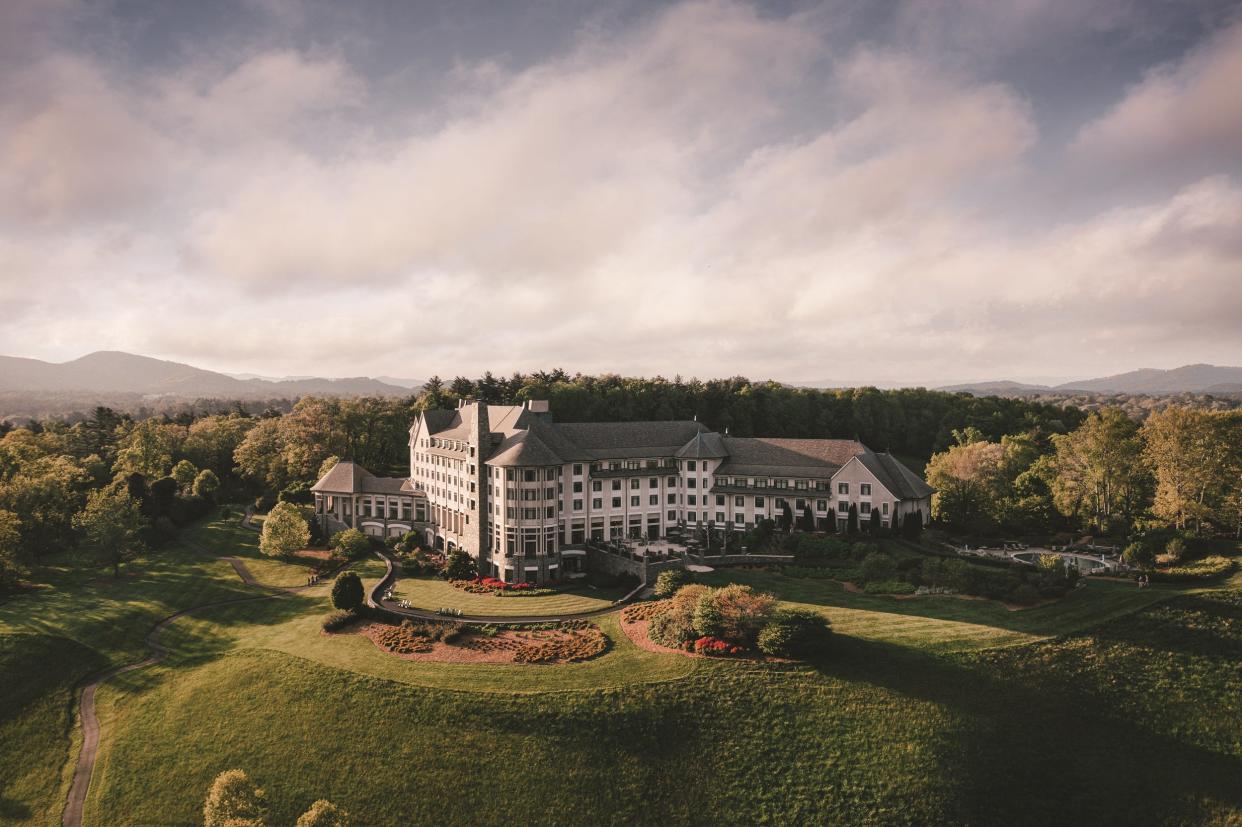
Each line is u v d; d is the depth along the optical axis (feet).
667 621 239.30
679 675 212.64
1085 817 176.04
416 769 187.32
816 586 282.97
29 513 345.72
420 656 229.66
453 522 365.20
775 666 215.10
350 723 201.26
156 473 504.43
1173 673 213.25
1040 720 196.95
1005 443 476.13
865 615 247.09
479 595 291.58
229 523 433.48
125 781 192.13
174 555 369.91
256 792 163.53
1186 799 179.63
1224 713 200.64
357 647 238.48
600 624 252.01
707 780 183.83
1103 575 279.90
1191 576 263.90
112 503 336.08
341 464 424.05
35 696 224.12
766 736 193.88
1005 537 354.95
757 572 302.86
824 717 198.39
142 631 270.46
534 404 371.56
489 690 208.23
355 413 554.87
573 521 352.69
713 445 384.47
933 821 174.29
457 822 175.94
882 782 181.88
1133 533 334.24
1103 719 198.39
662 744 191.93
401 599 284.61
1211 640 224.74
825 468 358.84
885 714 198.08
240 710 211.61
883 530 333.42
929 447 641.81
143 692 229.04
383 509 411.95
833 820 174.50
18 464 424.46
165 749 201.05
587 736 193.16
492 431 358.64
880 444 642.63
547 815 176.96
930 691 204.54
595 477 358.43
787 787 181.88
